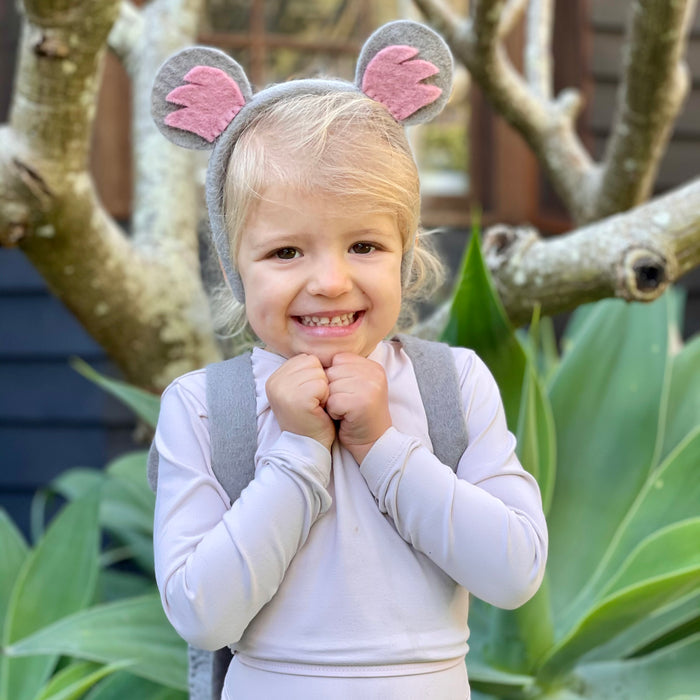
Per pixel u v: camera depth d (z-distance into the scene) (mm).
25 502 2480
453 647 716
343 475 727
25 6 1145
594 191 1812
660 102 1566
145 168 1714
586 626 1056
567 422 1397
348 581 696
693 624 1227
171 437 751
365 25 2615
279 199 679
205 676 943
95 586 1438
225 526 678
